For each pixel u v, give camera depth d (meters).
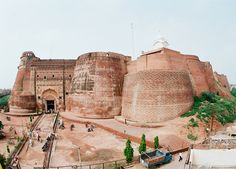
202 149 14.10
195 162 13.89
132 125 25.38
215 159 13.84
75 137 22.91
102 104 31.22
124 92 31.78
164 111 25.27
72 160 16.55
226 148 14.16
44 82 41.16
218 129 22.56
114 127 24.77
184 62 30.84
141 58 29.80
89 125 27.92
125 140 21.28
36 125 29.73
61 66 41.75
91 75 32.56
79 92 33.41
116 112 31.66
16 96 40.00
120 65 34.22
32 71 41.53
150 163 14.32
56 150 18.94
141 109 26.30
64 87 41.28
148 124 24.23
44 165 15.52
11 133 27.33
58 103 41.06
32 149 19.59
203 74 33.25
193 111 25.38
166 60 27.58
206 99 29.86
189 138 20.19
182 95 26.50
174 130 21.64
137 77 28.30
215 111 25.02
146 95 26.23
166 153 15.22
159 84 25.97
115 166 14.65
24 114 38.25
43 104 40.94
